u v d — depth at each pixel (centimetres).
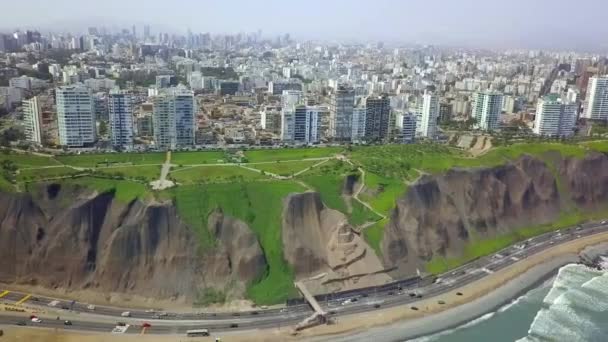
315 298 16912
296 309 16425
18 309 15350
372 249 18825
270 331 15150
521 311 17138
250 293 16862
